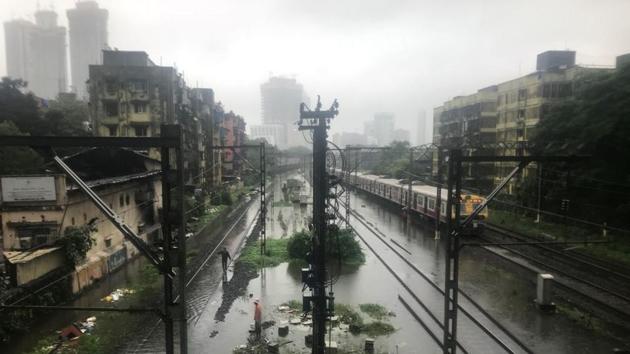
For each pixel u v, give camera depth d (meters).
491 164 46.94
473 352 13.37
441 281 20.75
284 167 115.69
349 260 24.88
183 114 42.47
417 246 28.70
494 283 20.34
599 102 28.28
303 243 25.81
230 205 49.44
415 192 39.03
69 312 16.80
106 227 22.41
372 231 34.28
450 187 10.47
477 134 50.22
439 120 64.69
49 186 18.36
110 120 38.38
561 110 33.00
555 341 14.07
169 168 7.36
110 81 38.25
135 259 25.20
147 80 38.38
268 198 60.56
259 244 29.70
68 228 18.69
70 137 7.18
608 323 15.56
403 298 18.42
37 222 18.34
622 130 26.48
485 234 32.03
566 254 24.75
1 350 13.70
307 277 11.59
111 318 16.31
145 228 27.72
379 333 14.98
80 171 26.17
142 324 15.77
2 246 18.44
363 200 57.56
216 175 56.59
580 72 40.03
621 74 28.20
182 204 7.28
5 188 18.19
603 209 29.30
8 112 35.59
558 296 18.42
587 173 28.89
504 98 47.78
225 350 13.88
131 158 27.14
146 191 28.12
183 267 7.32
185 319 7.36
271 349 13.58
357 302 18.20
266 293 19.61
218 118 59.53
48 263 17.08
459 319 16.08
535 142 34.91
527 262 23.97
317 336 11.33
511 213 38.75
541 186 34.03
